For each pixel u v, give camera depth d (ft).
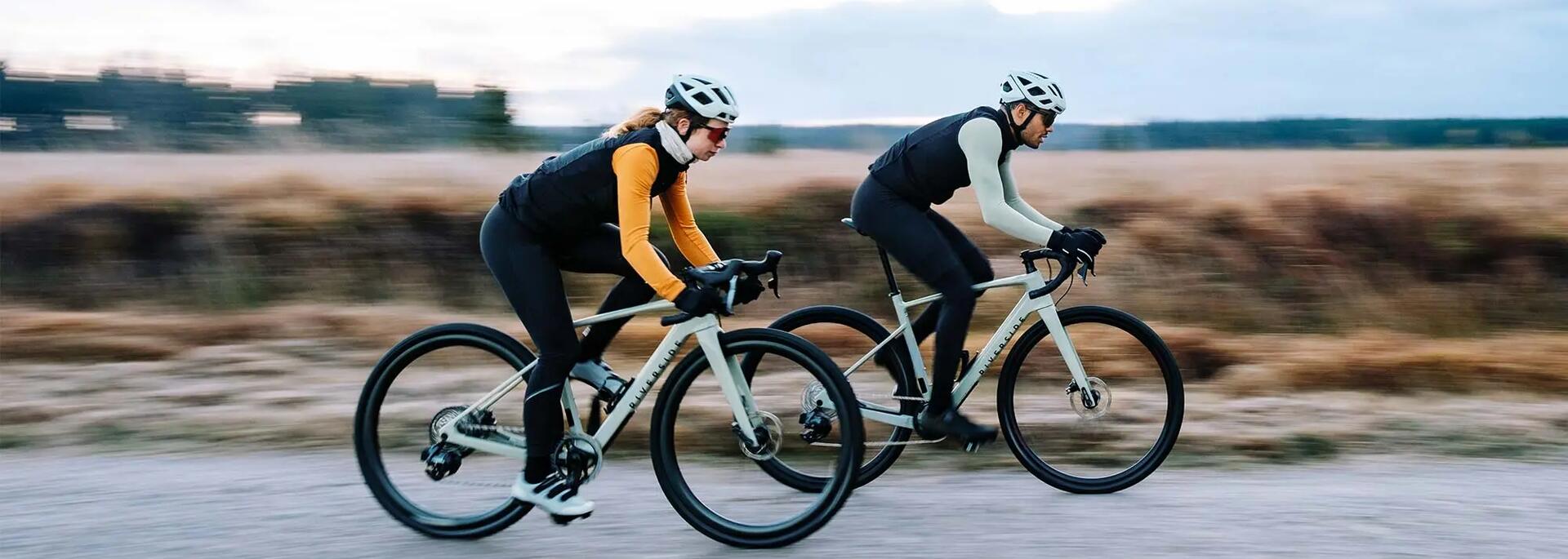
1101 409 12.53
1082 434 12.94
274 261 26.00
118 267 25.77
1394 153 41.01
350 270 25.79
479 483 11.43
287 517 11.34
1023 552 10.02
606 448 10.92
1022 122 12.00
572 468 10.67
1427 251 25.13
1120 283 24.66
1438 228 25.53
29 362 18.94
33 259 25.82
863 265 25.95
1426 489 12.08
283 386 17.16
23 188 28.19
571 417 10.95
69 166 31.63
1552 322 23.32
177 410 15.66
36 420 15.28
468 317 23.18
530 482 10.59
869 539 10.50
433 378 12.64
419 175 30.32
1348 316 23.29
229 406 16.01
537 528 11.07
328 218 27.12
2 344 19.31
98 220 26.50
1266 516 11.09
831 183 28.37
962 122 11.96
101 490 12.26
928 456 13.47
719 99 9.85
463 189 29.07
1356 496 11.76
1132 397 13.01
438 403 12.41
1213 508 11.41
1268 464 13.24
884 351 12.72
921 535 10.62
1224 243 26.03
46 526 10.96
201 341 20.26
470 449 11.14
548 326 10.38
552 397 10.52
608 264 11.10
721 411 13.65
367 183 29.22
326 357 19.21
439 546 10.56
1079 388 12.55
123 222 26.55
